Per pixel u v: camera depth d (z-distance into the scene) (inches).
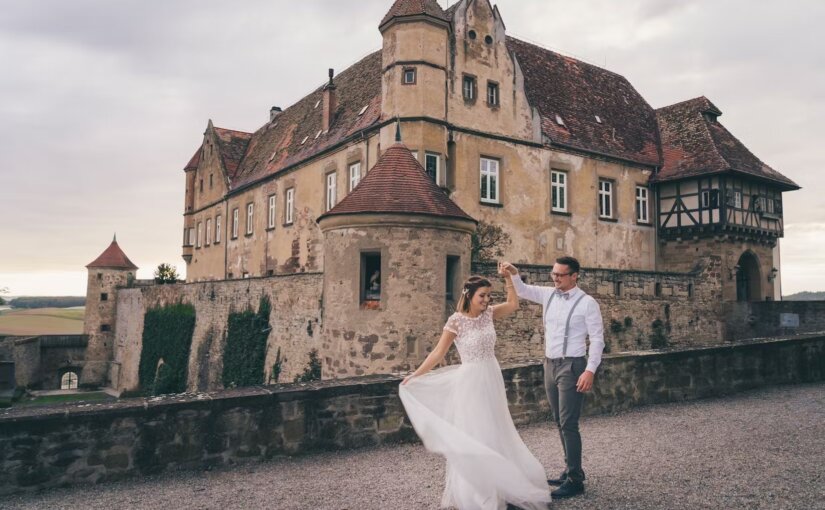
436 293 571.2
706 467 239.1
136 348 1542.8
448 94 842.8
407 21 805.9
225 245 1465.3
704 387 414.0
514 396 330.3
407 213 563.5
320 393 277.0
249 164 1443.2
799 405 382.6
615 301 816.9
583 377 203.9
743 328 997.8
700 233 1057.5
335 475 239.8
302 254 1084.5
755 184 1108.5
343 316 583.2
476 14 895.7
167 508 204.2
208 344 1072.8
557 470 240.1
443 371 207.8
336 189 972.6
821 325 908.0
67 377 1975.9
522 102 944.3
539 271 735.1
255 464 258.5
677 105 1226.0
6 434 219.8
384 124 818.8
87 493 221.6
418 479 231.8
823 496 203.3
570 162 995.3
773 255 1167.6
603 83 1210.6
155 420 244.1
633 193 1085.1
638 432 306.5
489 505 182.9
